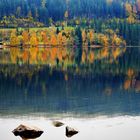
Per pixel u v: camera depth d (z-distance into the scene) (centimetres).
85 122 2019
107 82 3678
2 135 1756
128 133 1784
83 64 5553
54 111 2342
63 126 1920
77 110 2366
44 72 4494
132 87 3344
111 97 2848
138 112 2270
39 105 2552
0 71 4562
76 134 1775
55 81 3747
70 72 4512
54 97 2870
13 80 3806
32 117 2169
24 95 2964
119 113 2245
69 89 3247
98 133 1792
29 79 3881
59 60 6194
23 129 1758
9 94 3009
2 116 2189
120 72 4541
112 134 1780
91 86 3416
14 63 5575
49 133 1789
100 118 2116
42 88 3312
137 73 4447
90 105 2531
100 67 5128
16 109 2408
